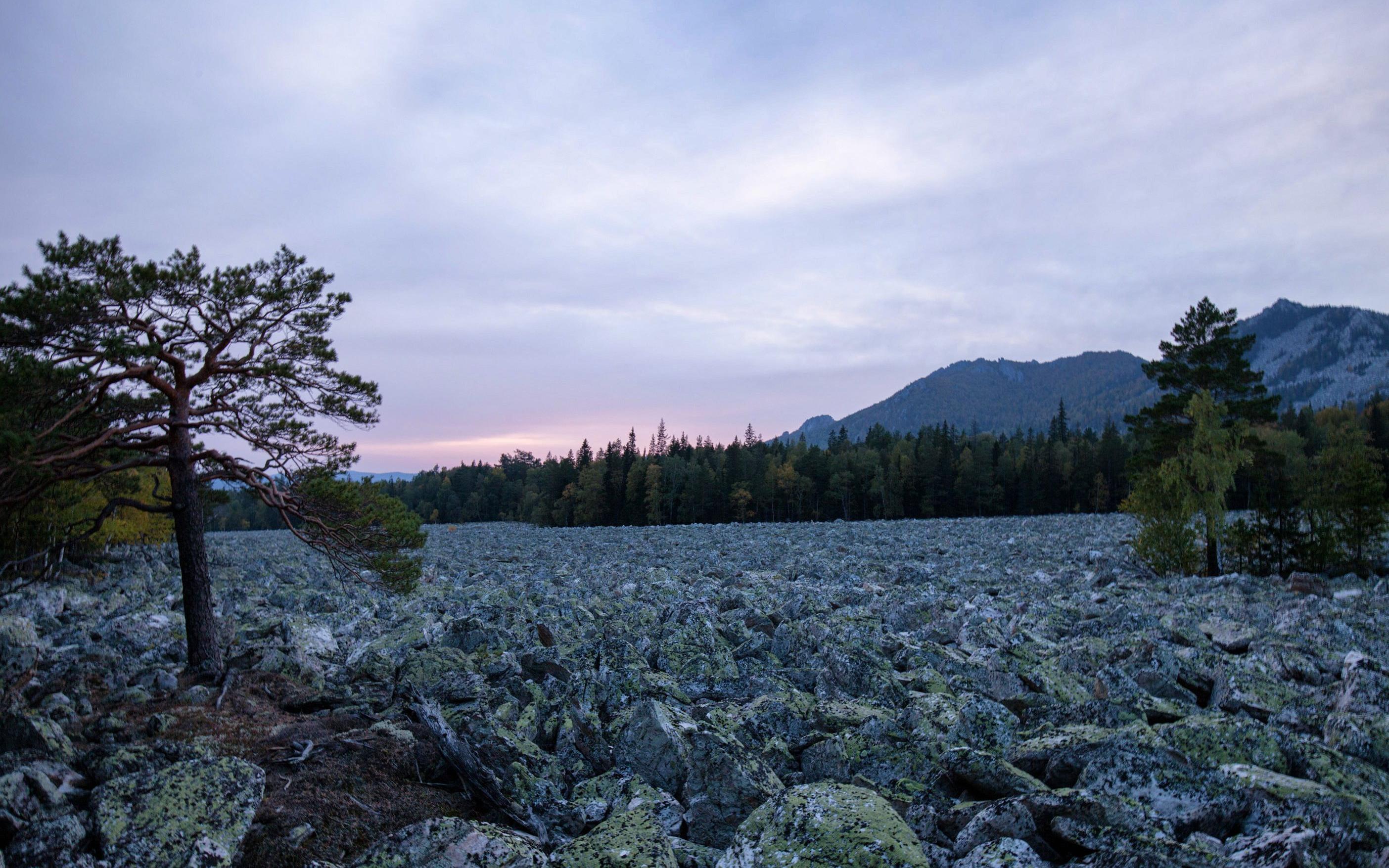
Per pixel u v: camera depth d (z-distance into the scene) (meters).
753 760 8.06
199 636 12.64
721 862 5.99
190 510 12.74
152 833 6.32
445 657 13.20
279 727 9.79
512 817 7.57
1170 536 31.16
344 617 21.62
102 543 28.52
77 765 7.93
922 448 132.50
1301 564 28.95
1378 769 7.66
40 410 11.12
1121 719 9.20
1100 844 5.79
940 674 12.91
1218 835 6.50
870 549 47.69
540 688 12.12
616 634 17.36
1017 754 8.26
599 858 6.09
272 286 12.85
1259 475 38.75
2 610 17.73
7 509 11.38
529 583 32.16
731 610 21.86
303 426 13.91
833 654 13.34
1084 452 124.44
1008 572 32.62
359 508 14.34
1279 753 7.68
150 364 12.12
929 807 7.21
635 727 8.93
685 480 141.38
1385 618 17.66
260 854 6.58
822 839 5.64
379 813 7.50
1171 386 42.12
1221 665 11.73
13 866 5.83
